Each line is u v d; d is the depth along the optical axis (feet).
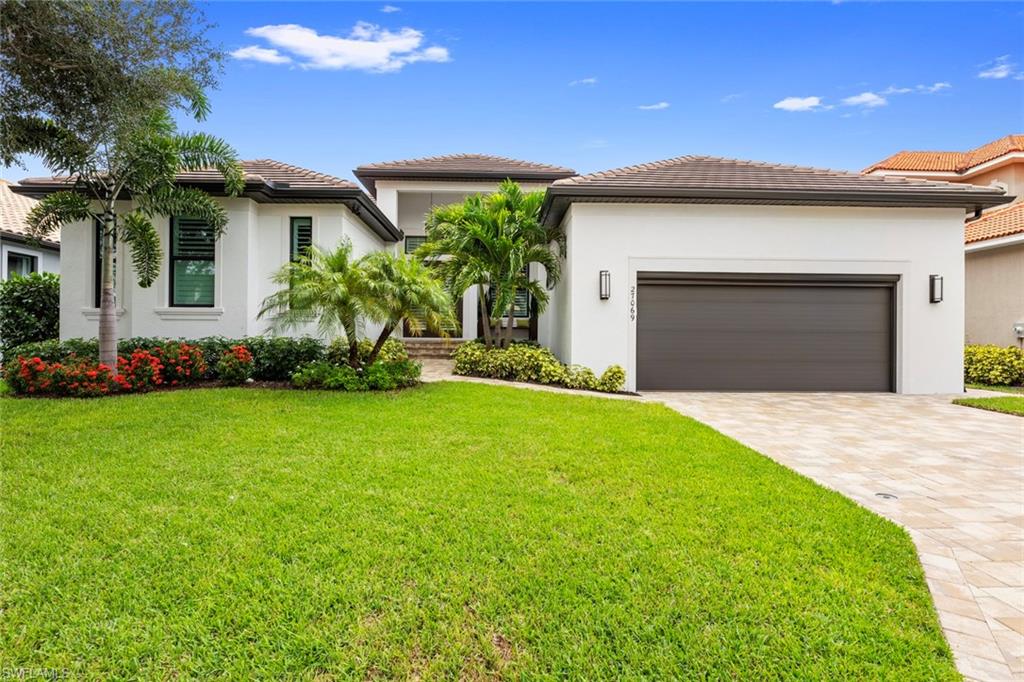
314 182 43.24
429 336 62.64
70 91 23.08
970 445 24.21
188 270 40.70
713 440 22.93
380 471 17.60
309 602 10.14
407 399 29.78
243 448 19.83
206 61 25.53
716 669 8.60
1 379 35.63
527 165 68.85
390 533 13.03
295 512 14.21
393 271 33.24
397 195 64.69
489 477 17.19
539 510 14.61
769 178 42.91
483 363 40.93
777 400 37.42
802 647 9.10
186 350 34.22
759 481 17.53
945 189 40.24
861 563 12.01
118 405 26.96
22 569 11.16
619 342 40.75
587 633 9.42
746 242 40.93
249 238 40.55
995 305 56.44
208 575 11.06
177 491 15.51
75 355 34.99
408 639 9.21
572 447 21.04
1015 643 9.46
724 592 10.66
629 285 40.78
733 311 41.70
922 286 41.37
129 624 9.48
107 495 15.16
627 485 16.84
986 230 57.52
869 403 36.35
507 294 41.39
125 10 21.90
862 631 9.52
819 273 41.14
